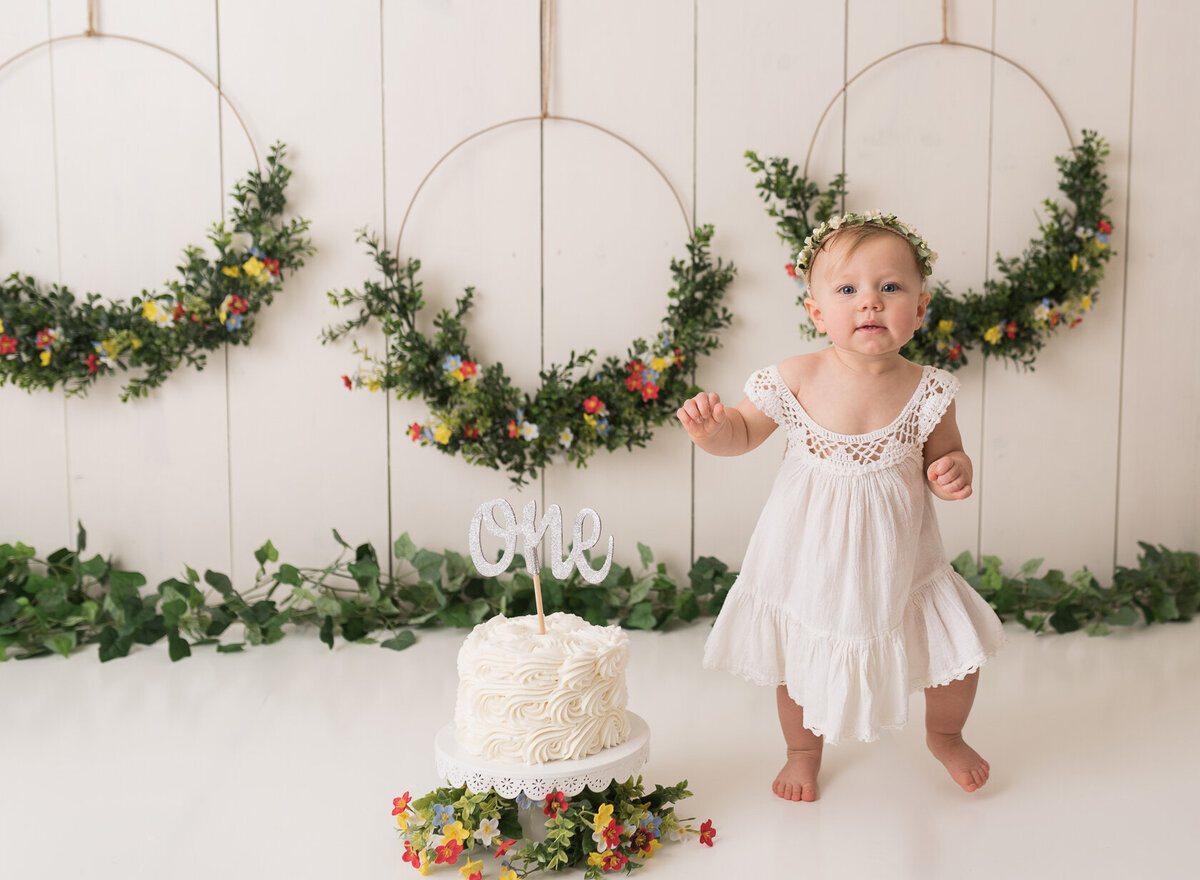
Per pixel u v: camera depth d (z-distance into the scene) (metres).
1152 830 1.67
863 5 2.68
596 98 2.69
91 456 2.73
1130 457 2.86
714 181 2.71
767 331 2.75
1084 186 2.70
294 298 2.70
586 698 1.56
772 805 1.77
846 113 2.70
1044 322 2.70
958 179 2.73
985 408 2.82
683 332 2.66
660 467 2.79
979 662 1.74
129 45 2.63
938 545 1.83
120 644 2.48
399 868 1.55
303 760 1.92
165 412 2.72
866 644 1.72
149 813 1.71
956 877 1.54
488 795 1.62
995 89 2.72
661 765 1.92
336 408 2.74
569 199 2.71
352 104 2.67
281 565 2.64
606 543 2.80
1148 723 2.10
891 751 2.00
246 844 1.62
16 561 2.64
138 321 2.61
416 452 2.77
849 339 1.71
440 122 2.68
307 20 2.64
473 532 1.71
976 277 2.76
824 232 1.79
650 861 1.58
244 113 2.65
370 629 2.69
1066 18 2.71
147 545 2.76
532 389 2.76
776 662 1.81
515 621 1.70
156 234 2.67
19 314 2.55
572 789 1.53
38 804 1.74
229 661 2.46
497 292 2.73
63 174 2.65
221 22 2.63
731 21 2.68
